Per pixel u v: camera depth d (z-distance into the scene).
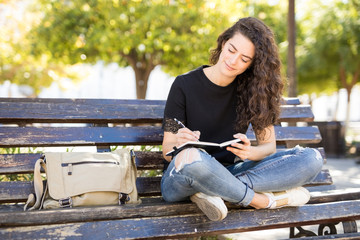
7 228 1.86
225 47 2.43
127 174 2.35
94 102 2.80
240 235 3.62
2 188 2.33
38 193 2.16
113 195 2.25
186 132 2.22
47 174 2.19
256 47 2.41
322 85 18.59
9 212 1.90
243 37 2.39
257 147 2.45
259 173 2.23
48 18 11.22
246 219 2.26
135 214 2.09
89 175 2.21
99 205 2.21
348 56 15.70
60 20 11.22
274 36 2.57
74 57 12.07
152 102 2.96
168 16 10.68
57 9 11.29
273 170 2.24
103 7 11.00
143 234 2.06
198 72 2.51
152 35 10.76
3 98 2.60
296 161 2.26
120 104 2.80
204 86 2.48
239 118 2.55
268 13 16.23
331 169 8.34
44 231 1.91
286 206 2.35
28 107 2.56
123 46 11.12
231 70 2.39
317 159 2.31
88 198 2.17
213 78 2.48
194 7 10.56
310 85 18.53
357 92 27.08
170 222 2.12
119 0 10.86
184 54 11.80
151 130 2.80
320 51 16.33
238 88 2.56
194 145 2.12
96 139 2.65
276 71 2.50
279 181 2.24
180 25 10.95
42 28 11.23
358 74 17.30
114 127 2.72
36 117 2.56
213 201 2.05
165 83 26.25
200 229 2.16
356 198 2.68
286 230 3.85
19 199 2.35
